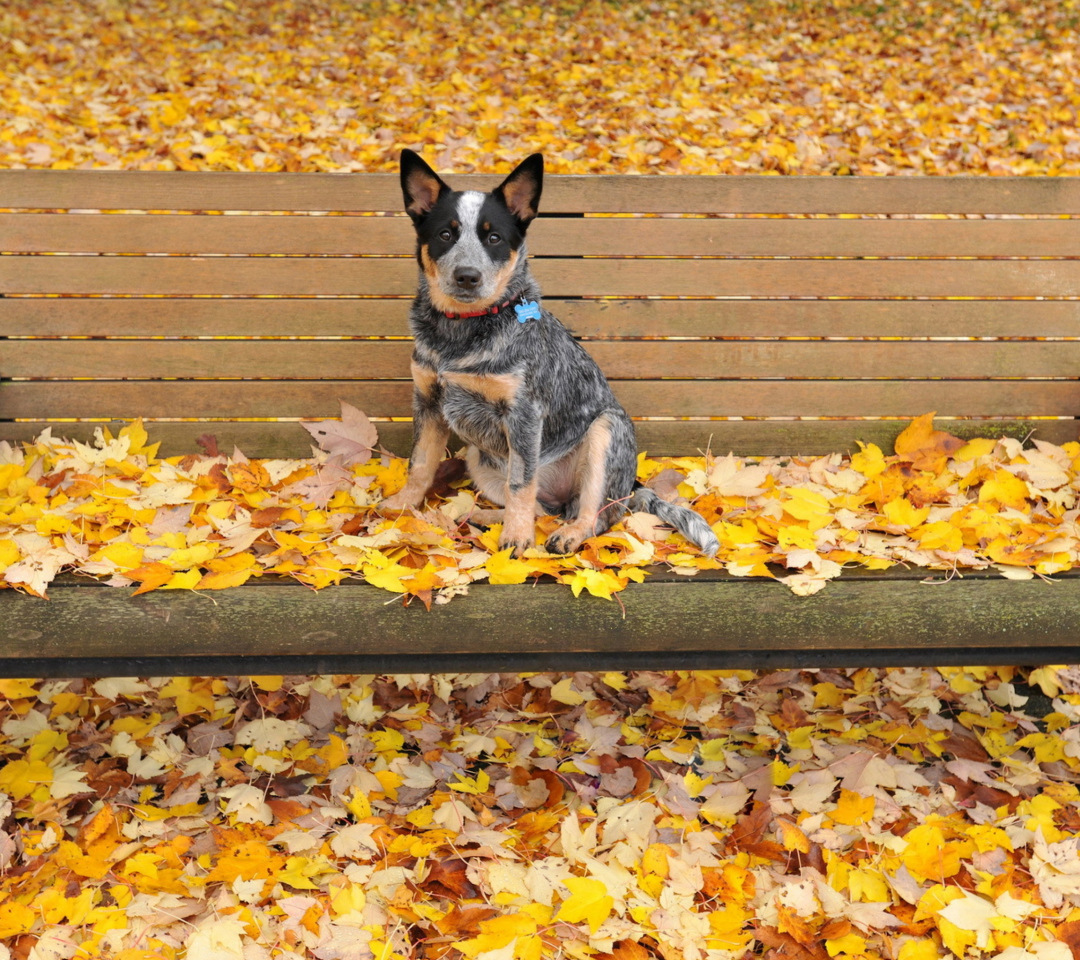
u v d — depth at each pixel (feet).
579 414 8.64
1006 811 7.20
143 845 6.81
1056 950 5.77
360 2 25.64
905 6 25.66
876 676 8.99
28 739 7.92
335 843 6.67
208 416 9.23
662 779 7.64
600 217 9.34
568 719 8.45
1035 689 8.88
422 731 8.19
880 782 7.42
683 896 6.28
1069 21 24.36
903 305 9.34
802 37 23.62
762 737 8.18
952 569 6.81
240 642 6.55
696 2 26.04
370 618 6.54
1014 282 9.32
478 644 6.65
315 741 8.13
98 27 23.04
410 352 9.31
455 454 9.45
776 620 6.68
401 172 8.17
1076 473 8.72
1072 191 9.33
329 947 5.83
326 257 9.16
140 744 7.98
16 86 18.69
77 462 8.55
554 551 7.62
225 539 7.33
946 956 5.93
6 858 6.55
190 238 9.02
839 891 6.38
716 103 18.81
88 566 6.62
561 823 6.95
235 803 7.12
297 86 19.71
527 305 8.21
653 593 6.61
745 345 9.36
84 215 8.87
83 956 5.80
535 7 25.63
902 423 9.46
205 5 24.94
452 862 6.57
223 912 6.10
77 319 8.96
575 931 6.03
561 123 17.38
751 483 8.58
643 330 9.36
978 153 16.97
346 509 8.28
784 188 9.30
